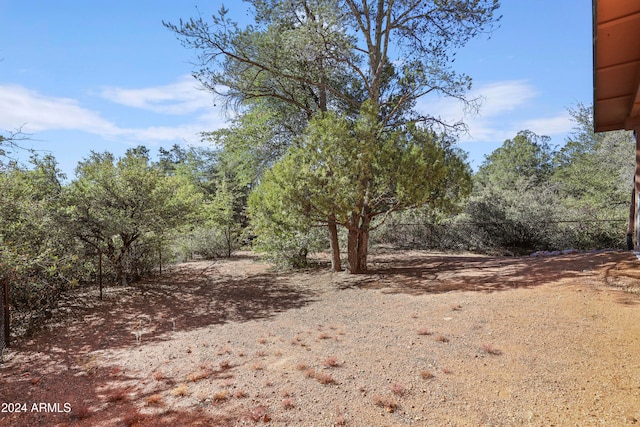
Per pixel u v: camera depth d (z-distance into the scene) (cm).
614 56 512
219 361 398
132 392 332
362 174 815
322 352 409
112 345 478
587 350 359
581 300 518
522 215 1497
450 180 914
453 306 561
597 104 704
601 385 293
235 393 317
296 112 1223
